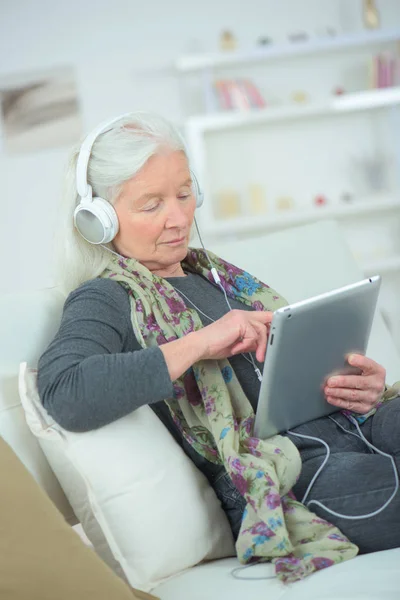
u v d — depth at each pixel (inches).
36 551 41.0
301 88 209.2
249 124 208.1
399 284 208.4
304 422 59.1
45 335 60.1
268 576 48.6
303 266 78.9
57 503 56.1
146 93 203.5
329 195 211.2
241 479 52.4
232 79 206.8
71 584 41.1
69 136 201.2
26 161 200.2
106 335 55.0
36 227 201.3
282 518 50.5
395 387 65.7
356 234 215.2
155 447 53.6
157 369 50.9
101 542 53.5
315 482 54.1
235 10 204.8
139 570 50.9
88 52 201.5
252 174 210.4
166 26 203.5
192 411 58.0
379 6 207.6
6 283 201.3
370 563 47.6
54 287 63.9
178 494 52.8
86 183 60.6
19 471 44.3
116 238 62.4
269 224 199.5
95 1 201.0
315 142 210.7
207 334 53.5
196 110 205.0
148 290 59.7
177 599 47.9
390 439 58.4
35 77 200.4
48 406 51.3
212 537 54.2
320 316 52.6
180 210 61.6
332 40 199.3
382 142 211.2
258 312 56.7
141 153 59.7
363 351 59.5
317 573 47.7
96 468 51.0
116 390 49.9
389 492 52.0
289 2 205.6
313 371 55.7
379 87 202.5
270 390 53.5
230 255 76.3
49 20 200.2
